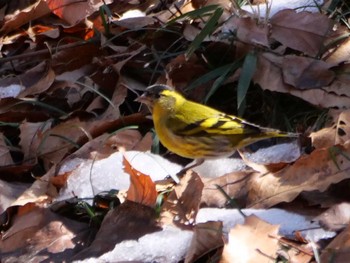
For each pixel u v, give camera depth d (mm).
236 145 6477
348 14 7609
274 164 6199
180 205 5949
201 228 5410
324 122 6688
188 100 7305
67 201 6359
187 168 6605
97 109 7613
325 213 5660
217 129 6449
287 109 7113
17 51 9117
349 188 5895
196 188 5934
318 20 7180
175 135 6605
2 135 7348
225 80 7250
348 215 5629
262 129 6434
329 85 6789
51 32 8797
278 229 5402
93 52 8172
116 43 8328
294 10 7266
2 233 6305
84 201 6344
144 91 7039
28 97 7977
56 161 7105
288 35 7230
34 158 7215
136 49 7992
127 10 8961
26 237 6121
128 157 6680
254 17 7516
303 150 6531
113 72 7789
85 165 6594
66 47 8180
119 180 6469
